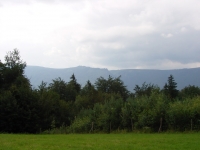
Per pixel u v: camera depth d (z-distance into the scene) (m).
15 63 68.06
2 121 54.09
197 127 42.00
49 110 62.19
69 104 78.19
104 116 51.84
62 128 56.69
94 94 90.50
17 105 55.25
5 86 63.97
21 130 55.47
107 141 27.08
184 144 24.19
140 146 22.89
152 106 47.53
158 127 44.97
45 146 22.89
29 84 66.88
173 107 44.09
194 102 44.97
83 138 31.11
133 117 47.94
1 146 22.75
